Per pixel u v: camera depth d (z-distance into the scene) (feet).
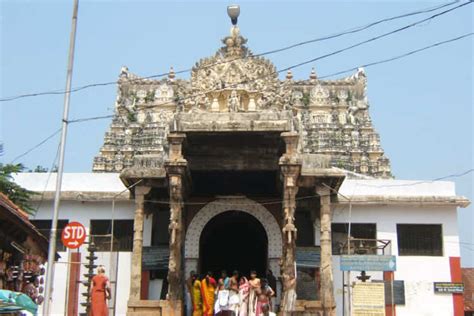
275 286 78.18
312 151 184.24
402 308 82.23
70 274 82.07
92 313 62.13
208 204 82.17
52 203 85.35
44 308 56.80
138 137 186.91
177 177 69.77
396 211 85.81
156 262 81.66
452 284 82.99
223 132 70.59
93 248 73.61
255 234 92.22
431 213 85.87
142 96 198.59
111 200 84.99
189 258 80.18
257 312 65.21
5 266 63.77
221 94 115.85
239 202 82.23
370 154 185.98
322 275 72.95
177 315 69.46
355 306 68.03
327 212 75.10
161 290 81.30
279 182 77.87
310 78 201.77
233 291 67.10
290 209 69.77
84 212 85.40
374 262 69.72
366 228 85.51
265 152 78.43
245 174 82.23
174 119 71.00
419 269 83.71
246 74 117.80
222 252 93.35
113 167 182.39
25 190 82.74
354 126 190.49
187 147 75.77
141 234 74.49
